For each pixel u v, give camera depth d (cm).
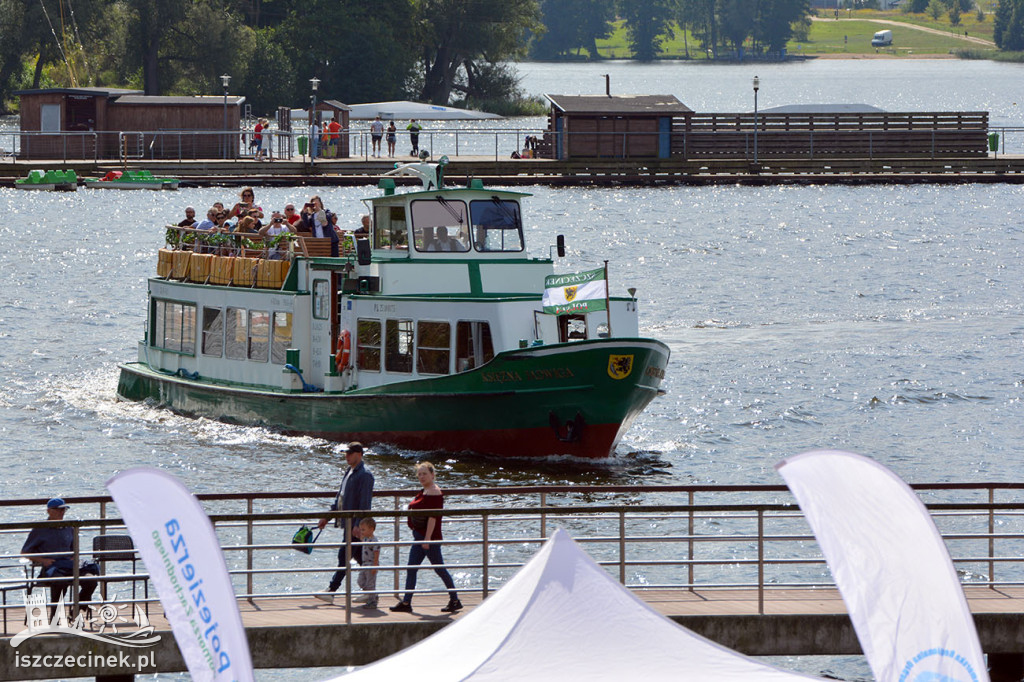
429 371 11206
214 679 4125
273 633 6212
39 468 10994
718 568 8594
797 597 6788
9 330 17425
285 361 11875
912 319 18888
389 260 11419
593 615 4459
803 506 4025
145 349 13538
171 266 13138
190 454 11375
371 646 6281
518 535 9119
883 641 3866
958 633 3869
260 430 12044
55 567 6562
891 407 13575
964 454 11925
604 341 10681
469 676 4234
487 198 11575
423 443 11306
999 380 14675
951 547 9225
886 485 4059
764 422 12938
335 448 11544
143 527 4194
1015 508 6694
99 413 12850
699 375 14925
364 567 6391
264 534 9212
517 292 11575
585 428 10969
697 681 4250
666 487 7038
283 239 11988
